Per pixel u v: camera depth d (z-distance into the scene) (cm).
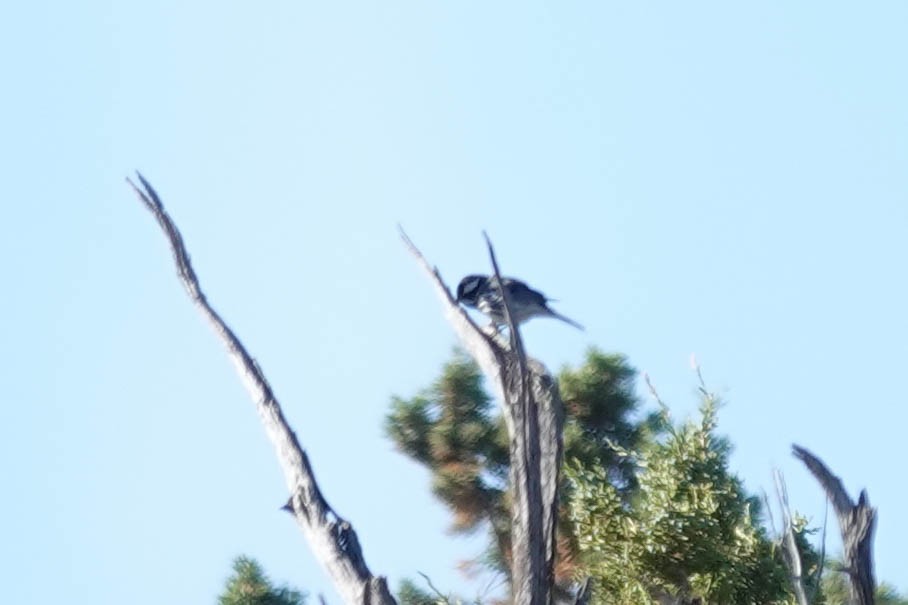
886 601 1736
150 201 1322
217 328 1257
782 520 1210
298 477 1155
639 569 1556
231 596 1817
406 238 1423
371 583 1086
